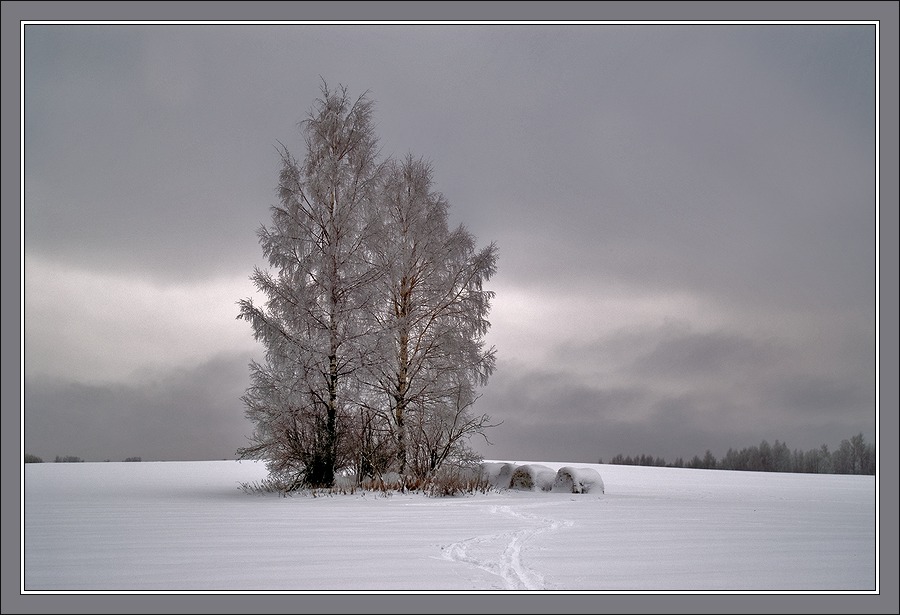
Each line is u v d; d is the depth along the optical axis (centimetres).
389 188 2214
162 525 1143
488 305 2206
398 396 2150
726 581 716
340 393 1995
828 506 1648
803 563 814
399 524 1164
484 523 1185
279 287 1964
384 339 1972
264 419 1955
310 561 797
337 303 2000
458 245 2208
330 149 2081
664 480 3181
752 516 1354
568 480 2178
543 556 833
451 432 2127
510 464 2370
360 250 2044
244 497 1794
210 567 764
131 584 692
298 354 1909
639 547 909
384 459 2072
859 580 732
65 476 2908
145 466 4306
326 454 1939
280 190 2027
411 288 2236
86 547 901
